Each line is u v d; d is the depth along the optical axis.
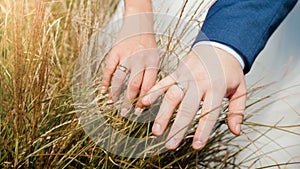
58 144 0.92
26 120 0.95
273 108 1.12
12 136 0.95
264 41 0.84
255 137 1.11
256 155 1.10
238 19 0.83
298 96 1.12
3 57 1.12
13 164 0.92
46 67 0.99
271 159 1.04
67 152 0.91
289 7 0.88
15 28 1.02
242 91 0.82
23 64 0.96
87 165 0.92
